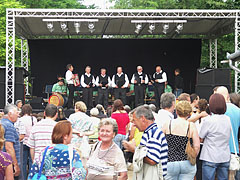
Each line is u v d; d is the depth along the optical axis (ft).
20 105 29.76
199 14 42.34
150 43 52.37
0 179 10.77
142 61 52.65
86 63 52.39
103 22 46.09
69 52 52.11
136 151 11.71
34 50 51.62
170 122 13.53
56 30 49.98
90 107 43.06
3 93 37.68
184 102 13.61
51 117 16.02
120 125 21.84
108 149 12.00
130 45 52.49
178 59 52.49
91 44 52.34
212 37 52.03
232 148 15.56
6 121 16.01
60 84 42.45
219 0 63.16
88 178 11.85
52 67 51.98
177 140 13.34
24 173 21.03
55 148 11.03
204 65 64.39
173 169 13.21
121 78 44.06
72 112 39.55
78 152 11.75
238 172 16.01
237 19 39.24
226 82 39.04
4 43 58.49
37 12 39.32
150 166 11.77
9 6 59.47
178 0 73.87
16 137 16.30
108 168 11.79
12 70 37.55
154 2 74.95
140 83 44.24
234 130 15.71
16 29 45.19
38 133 15.60
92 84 43.09
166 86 45.27
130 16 39.06
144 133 11.96
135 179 12.07
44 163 10.87
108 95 43.96
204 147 15.20
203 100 16.96
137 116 12.07
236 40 39.37
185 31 51.21
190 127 13.41
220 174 15.28
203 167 15.19
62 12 39.45
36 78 51.78
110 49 52.49
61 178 10.76
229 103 16.06
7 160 10.92
